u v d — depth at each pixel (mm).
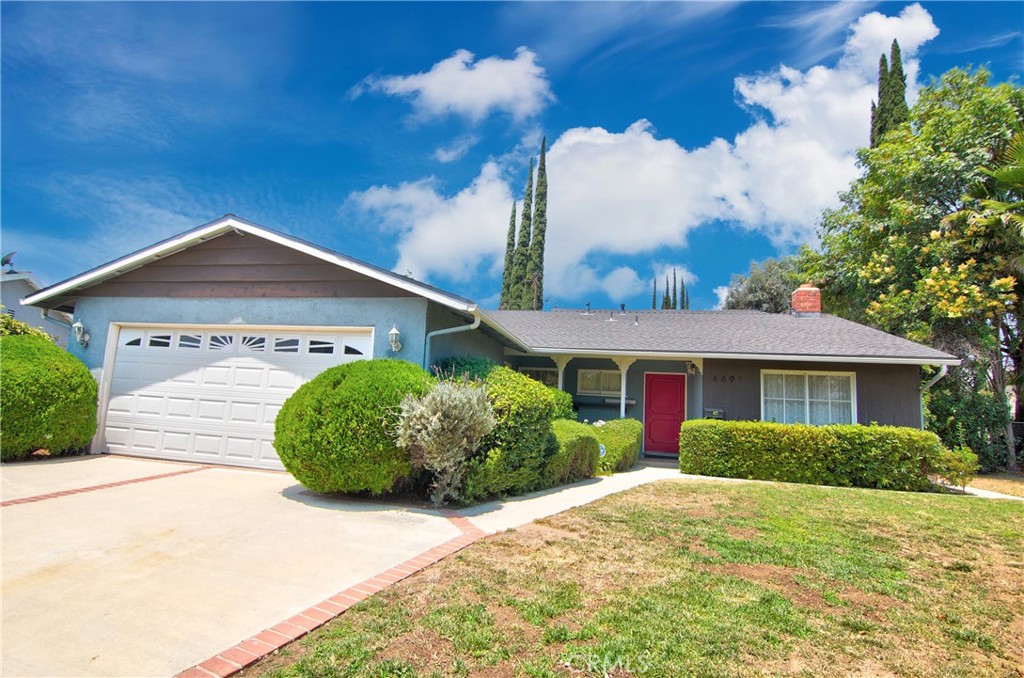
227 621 3352
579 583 4141
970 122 15578
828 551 5219
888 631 3562
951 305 14125
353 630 3283
